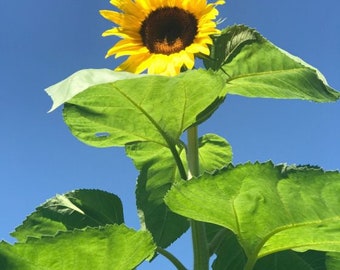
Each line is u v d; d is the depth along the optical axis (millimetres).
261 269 717
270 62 691
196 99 631
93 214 781
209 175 537
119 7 741
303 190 550
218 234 674
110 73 565
